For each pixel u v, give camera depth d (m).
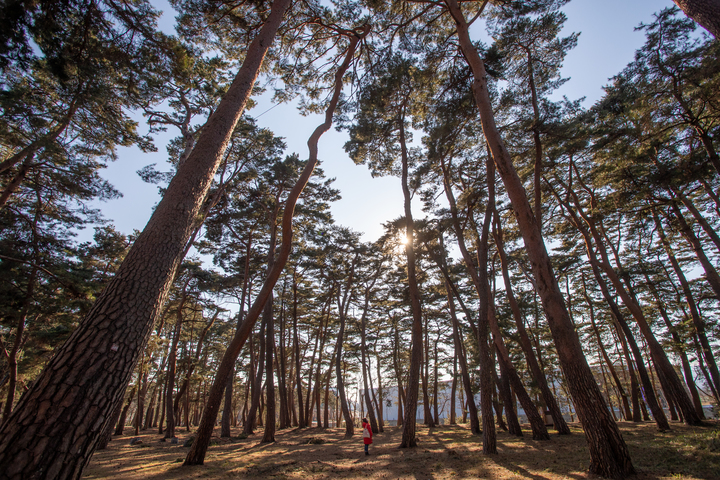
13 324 13.25
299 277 26.84
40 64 8.05
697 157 11.87
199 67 13.17
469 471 8.00
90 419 2.95
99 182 13.04
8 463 2.53
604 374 30.75
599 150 14.39
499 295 23.62
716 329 17.42
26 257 12.85
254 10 9.45
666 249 18.28
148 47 9.01
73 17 7.54
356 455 11.75
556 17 12.08
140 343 3.61
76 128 11.84
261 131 17.73
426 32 13.05
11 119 10.55
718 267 18.73
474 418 17.47
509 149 14.66
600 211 15.59
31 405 2.84
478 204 17.31
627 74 13.25
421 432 21.58
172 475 8.38
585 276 24.33
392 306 28.59
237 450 13.87
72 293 12.69
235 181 18.52
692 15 5.91
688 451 7.66
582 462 7.74
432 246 19.28
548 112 12.09
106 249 17.91
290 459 11.02
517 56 13.63
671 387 14.08
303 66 12.09
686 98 12.75
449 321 29.19
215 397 10.12
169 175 16.64
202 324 35.28
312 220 21.36
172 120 15.02
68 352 3.19
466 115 13.30
